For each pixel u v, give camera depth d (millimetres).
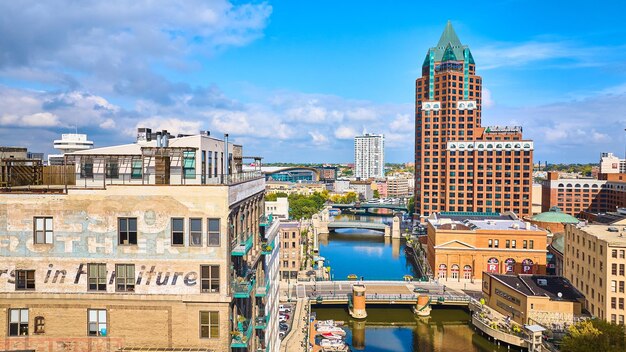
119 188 36469
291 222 179250
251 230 50875
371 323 132375
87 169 44844
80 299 36406
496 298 132375
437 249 168125
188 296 36312
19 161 43812
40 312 36500
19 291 36281
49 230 36656
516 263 164000
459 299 139375
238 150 64625
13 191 37438
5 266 36438
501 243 165250
